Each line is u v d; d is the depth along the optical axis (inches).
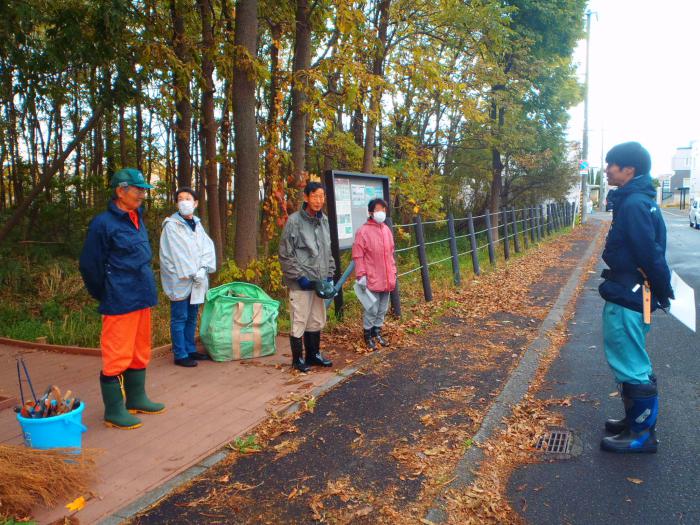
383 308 246.2
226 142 461.1
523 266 527.2
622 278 145.2
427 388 192.9
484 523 114.3
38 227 476.4
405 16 474.9
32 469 118.1
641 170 145.9
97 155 604.7
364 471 135.1
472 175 768.3
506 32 539.8
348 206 292.2
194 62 342.0
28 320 299.7
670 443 149.8
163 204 645.3
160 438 152.3
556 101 773.9
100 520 113.7
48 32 318.7
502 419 166.1
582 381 201.2
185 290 215.9
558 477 133.0
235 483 129.5
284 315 300.2
